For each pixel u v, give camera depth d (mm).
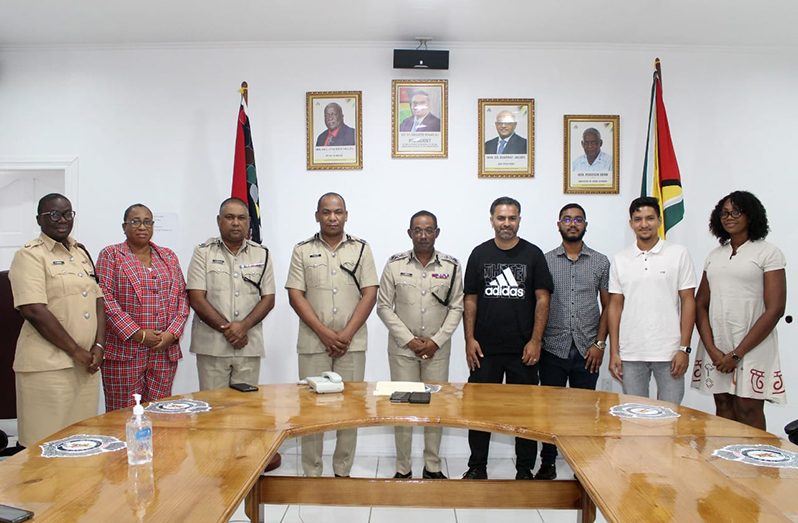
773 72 3979
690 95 3982
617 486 1435
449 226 3961
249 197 3725
